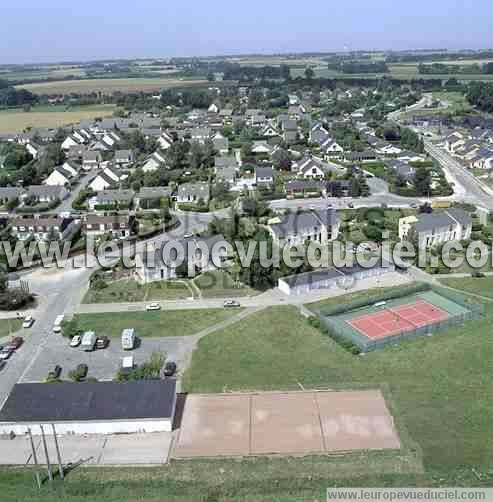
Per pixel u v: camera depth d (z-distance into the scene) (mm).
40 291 103438
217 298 98562
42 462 60062
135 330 88312
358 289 101062
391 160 199750
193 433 64062
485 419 64812
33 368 78375
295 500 53469
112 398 66938
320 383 73062
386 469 57438
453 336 84438
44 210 153875
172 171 184500
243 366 77688
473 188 168625
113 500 54031
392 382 72938
